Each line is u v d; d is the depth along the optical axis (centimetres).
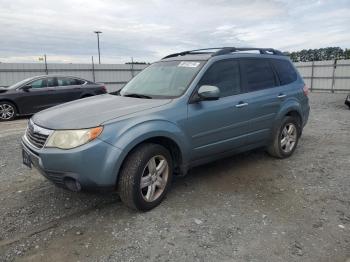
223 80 477
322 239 332
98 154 345
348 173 519
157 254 308
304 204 410
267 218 374
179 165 428
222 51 493
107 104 414
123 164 369
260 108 520
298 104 596
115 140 353
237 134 491
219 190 451
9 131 920
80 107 409
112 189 364
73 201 419
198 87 439
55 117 381
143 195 382
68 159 340
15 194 442
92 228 354
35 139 374
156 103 409
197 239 331
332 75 2614
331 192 446
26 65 2380
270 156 600
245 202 414
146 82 491
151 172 388
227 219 371
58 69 2512
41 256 305
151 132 377
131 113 379
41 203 414
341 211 391
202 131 437
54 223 365
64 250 315
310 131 852
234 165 554
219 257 303
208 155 461
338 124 964
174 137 402
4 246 321
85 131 345
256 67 538
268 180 489
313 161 580
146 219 371
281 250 313
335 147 678
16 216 381
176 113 407
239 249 314
